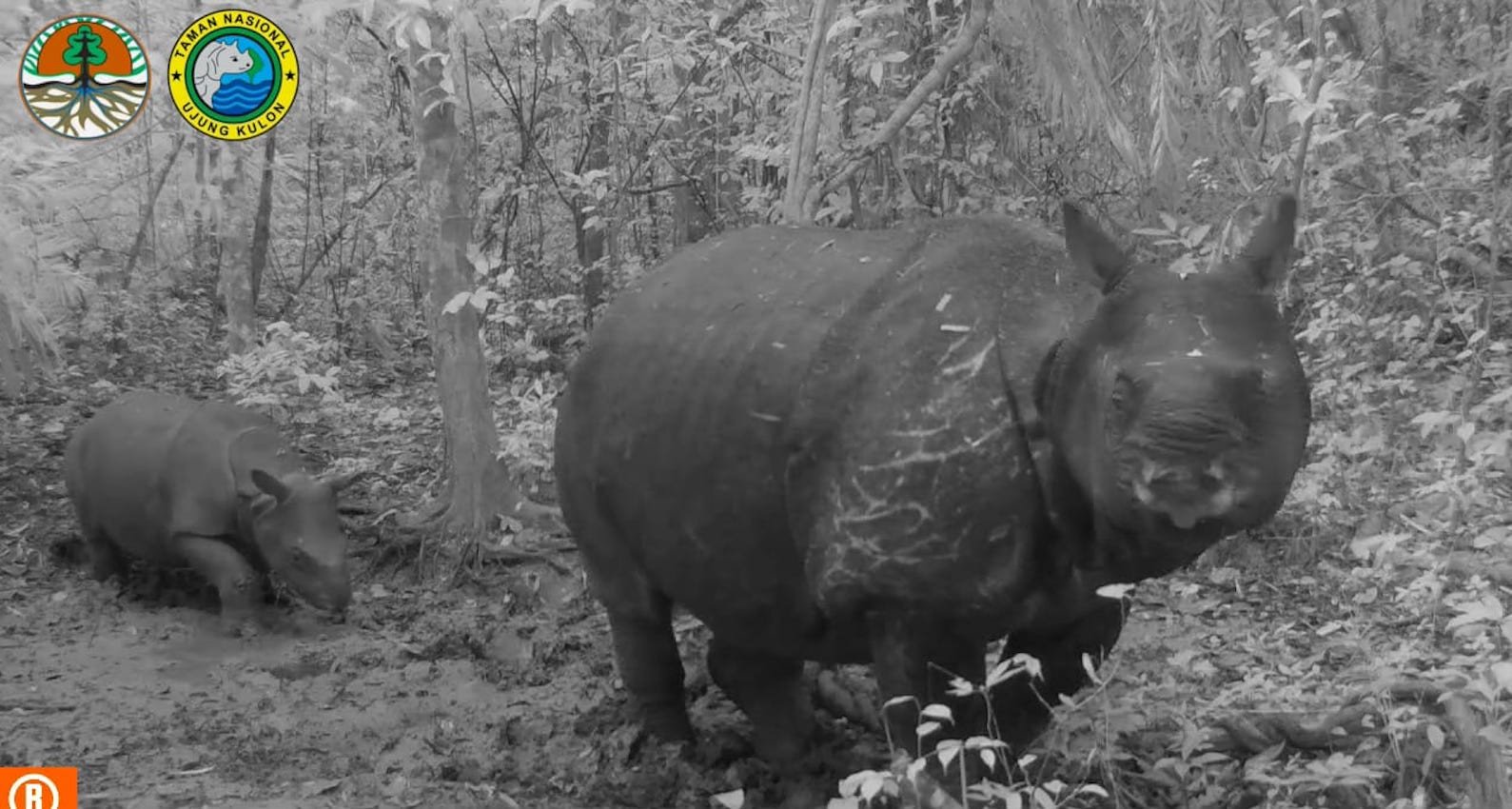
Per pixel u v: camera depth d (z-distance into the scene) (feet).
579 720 19.54
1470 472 20.68
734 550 15.20
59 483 33.19
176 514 26.27
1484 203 26.81
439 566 27.27
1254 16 28.63
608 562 17.37
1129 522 11.25
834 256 15.01
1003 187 29.17
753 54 32.22
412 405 39.55
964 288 13.29
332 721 20.54
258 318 49.90
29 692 22.00
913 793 13.65
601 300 36.99
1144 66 26.78
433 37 26.91
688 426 15.21
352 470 30.68
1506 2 29.94
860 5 28.68
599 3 36.86
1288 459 11.12
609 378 16.26
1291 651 20.22
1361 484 23.77
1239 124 26.91
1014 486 12.52
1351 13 29.89
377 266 51.78
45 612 26.48
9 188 35.58
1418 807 13.42
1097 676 14.85
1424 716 15.24
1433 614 18.98
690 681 20.40
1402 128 27.94
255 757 19.10
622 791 17.31
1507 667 12.82
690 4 34.47
